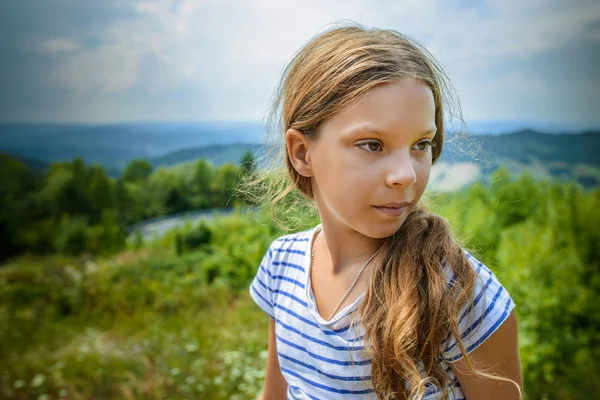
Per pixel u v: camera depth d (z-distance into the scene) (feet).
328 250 2.97
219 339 12.09
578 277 10.00
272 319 3.38
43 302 16.21
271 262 3.34
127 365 11.10
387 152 2.37
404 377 2.48
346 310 2.70
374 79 2.32
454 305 2.43
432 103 2.42
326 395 2.73
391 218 2.43
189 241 19.17
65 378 10.81
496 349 2.49
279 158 3.26
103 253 21.66
